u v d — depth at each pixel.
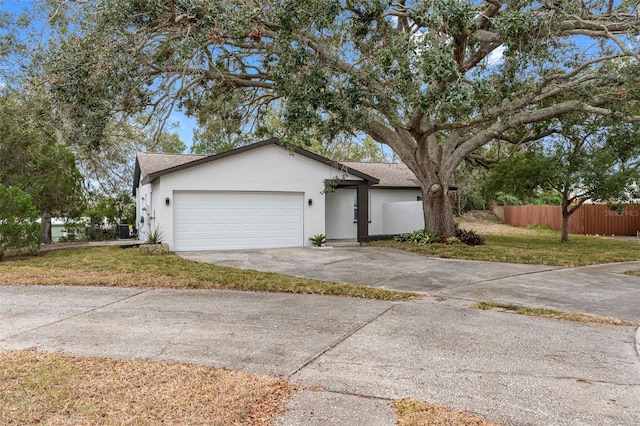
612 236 21.86
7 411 3.20
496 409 3.37
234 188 14.33
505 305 6.89
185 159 17.16
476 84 9.02
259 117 16.88
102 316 6.12
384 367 4.23
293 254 13.15
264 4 9.64
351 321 5.93
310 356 4.53
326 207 18.44
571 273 10.16
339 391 3.67
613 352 4.76
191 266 10.38
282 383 3.82
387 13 10.76
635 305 7.06
